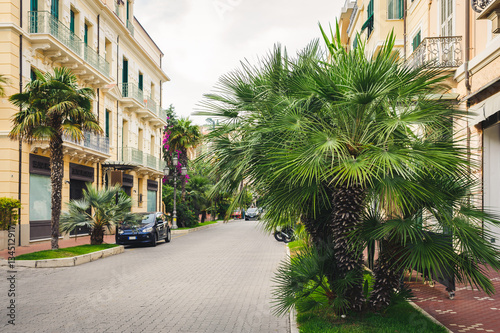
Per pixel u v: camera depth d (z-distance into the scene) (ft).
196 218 128.98
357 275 17.40
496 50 33.65
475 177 16.94
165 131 129.08
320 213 19.15
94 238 55.83
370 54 16.97
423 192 15.35
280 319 20.26
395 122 15.20
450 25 44.80
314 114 17.38
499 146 37.35
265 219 17.99
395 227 15.39
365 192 16.96
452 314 19.57
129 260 46.19
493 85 34.68
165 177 124.57
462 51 41.32
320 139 15.08
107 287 29.45
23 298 25.71
